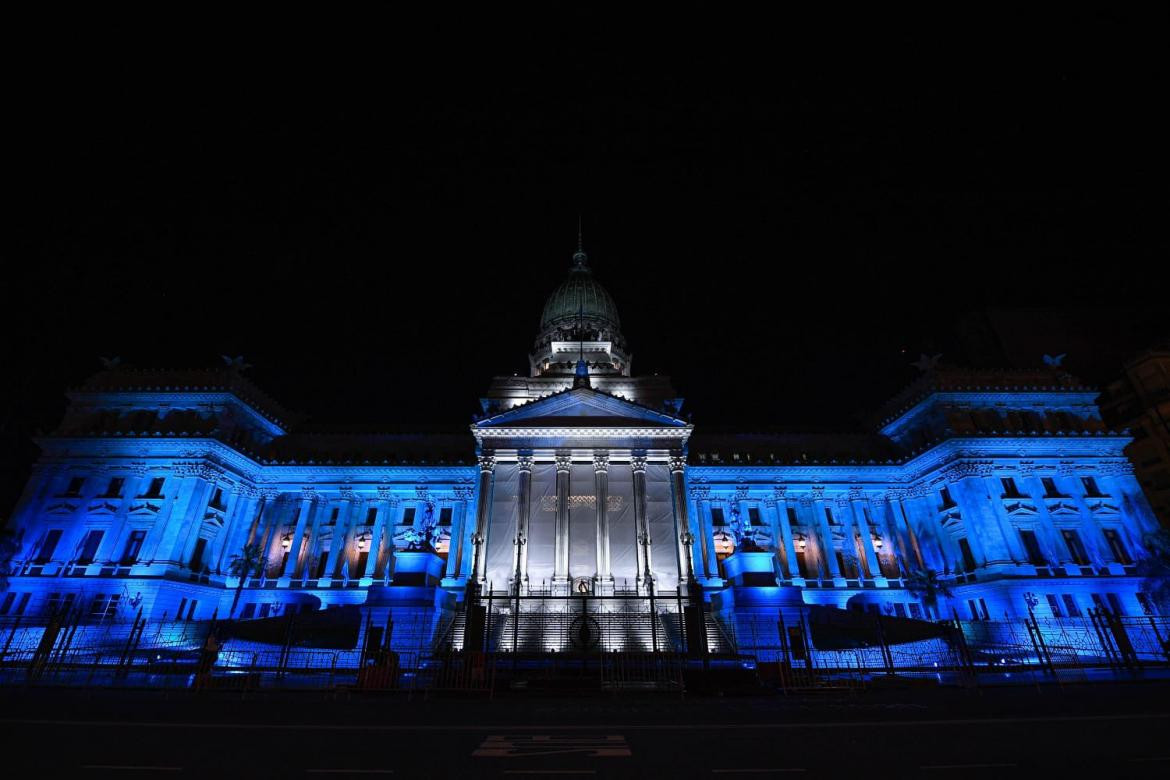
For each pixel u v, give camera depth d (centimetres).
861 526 5888
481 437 5309
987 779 1114
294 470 5931
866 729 1620
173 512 5081
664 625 3800
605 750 1377
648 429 5278
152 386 5719
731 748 1398
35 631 4097
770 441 6606
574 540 4997
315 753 1328
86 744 1373
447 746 1415
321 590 5325
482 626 3306
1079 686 2556
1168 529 5119
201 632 4100
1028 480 5362
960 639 3284
